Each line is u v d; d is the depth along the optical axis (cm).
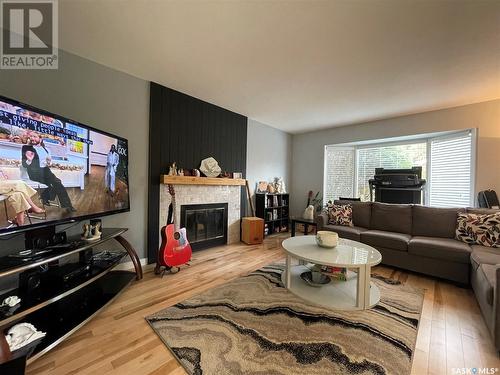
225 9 155
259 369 124
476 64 218
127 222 258
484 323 171
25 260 130
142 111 268
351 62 221
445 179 363
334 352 138
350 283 225
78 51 211
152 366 127
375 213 336
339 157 481
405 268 267
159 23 171
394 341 149
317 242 228
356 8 152
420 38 182
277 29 175
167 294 207
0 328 106
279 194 462
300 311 180
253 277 244
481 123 313
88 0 149
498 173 303
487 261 194
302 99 319
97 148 198
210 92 304
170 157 298
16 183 132
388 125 395
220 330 156
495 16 155
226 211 379
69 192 169
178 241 262
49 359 130
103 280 215
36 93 195
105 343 144
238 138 398
